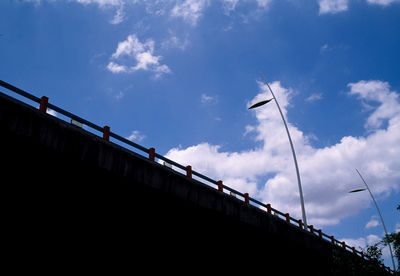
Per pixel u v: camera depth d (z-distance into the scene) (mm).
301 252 23281
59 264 11844
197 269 17047
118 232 13547
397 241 25234
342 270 17875
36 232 11312
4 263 10547
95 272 12867
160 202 14047
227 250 18516
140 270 14461
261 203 20953
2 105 9422
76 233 12305
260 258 20969
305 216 23422
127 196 13008
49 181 11031
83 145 11234
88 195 12133
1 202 10344
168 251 15562
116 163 12102
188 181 14984
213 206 15938
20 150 9945
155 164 13664
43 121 10328
